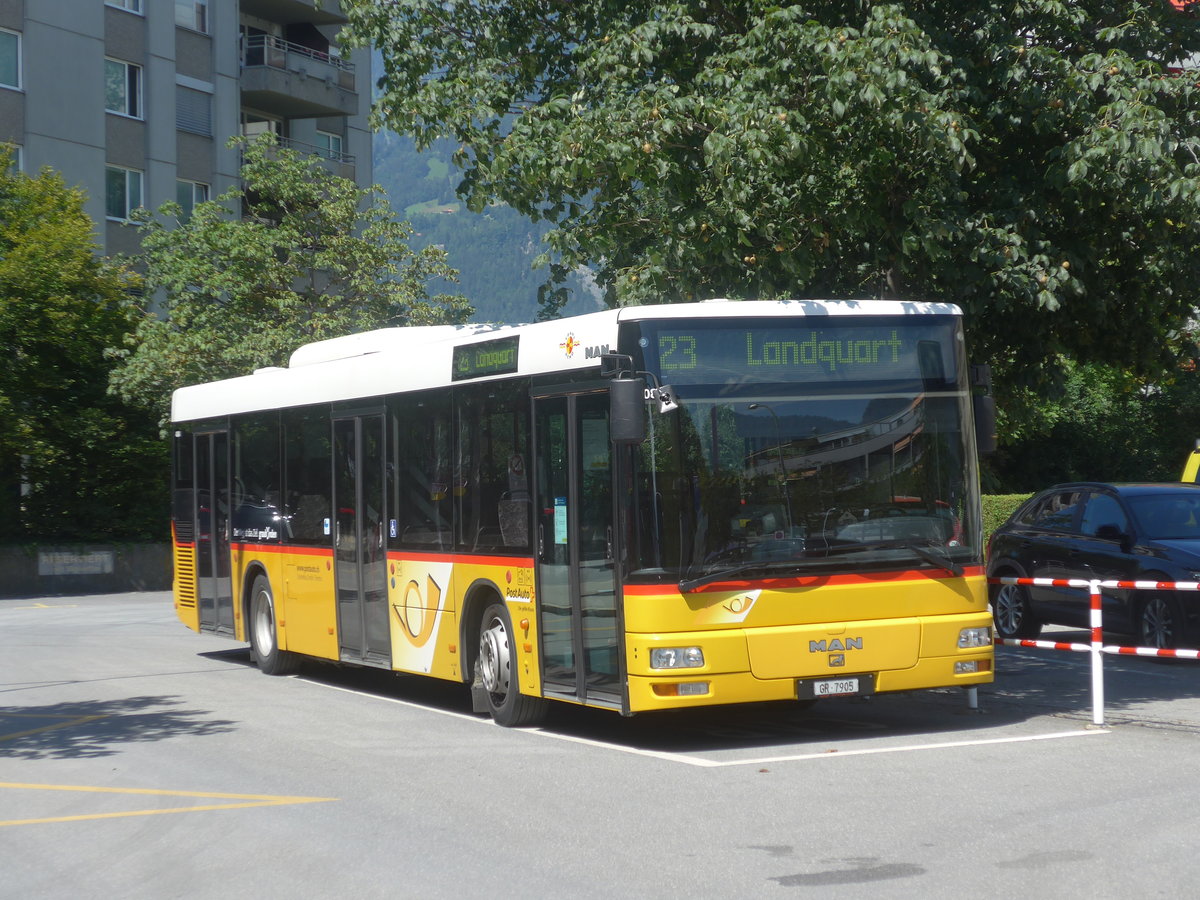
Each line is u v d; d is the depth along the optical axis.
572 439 10.61
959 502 10.63
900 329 10.59
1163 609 15.03
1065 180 12.22
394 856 7.21
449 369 12.39
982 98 12.66
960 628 10.49
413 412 12.98
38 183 35.00
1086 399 36.75
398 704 13.44
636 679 9.81
